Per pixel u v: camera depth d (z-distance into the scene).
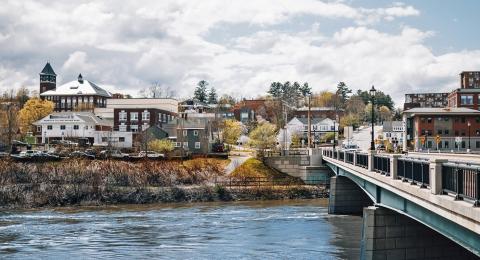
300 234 49.25
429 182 21.95
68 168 84.56
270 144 115.00
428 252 30.36
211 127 125.62
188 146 114.88
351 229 51.66
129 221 59.66
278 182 88.12
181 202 78.56
